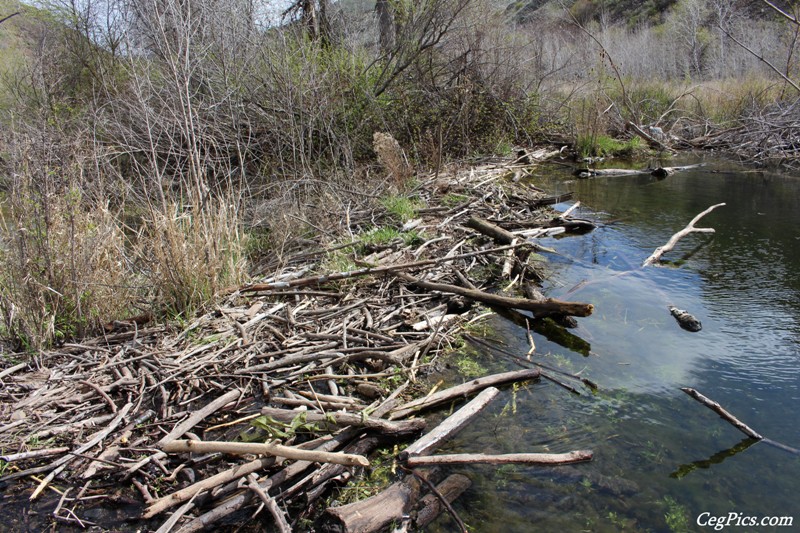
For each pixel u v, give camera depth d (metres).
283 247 6.39
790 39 15.38
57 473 3.28
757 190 9.81
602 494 3.14
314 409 3.77
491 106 12.81
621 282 5.96
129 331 4.75
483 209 8.11
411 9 10.92
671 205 8.97
